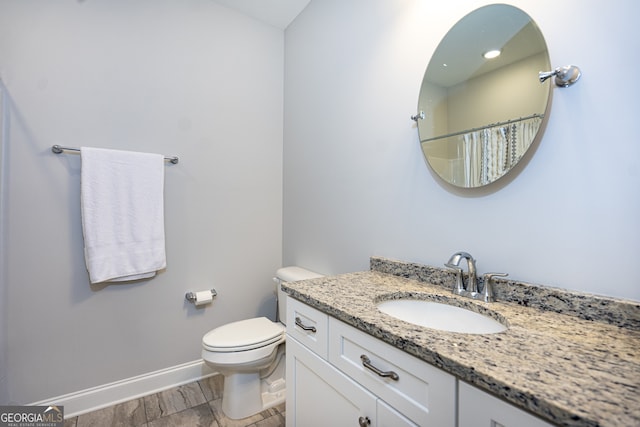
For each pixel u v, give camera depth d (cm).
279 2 201
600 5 77
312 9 197
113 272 159
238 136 211
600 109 77
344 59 168
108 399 165
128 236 163
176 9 187
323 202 186
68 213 155
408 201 132
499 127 99
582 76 80
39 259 149
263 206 222
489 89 101
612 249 76
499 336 68
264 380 176
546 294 86
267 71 224
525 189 93
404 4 133
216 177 202
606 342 65
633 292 73
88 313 160
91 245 153
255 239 218
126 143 170
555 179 86
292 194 218
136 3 174
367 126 153
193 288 193
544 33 88
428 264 123
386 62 142
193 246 193
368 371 80
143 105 175
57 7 153
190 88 192
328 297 100
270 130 225
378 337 75
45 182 150
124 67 170
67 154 155
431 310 104
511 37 96
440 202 118
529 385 49
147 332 177
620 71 74
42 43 149
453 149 112
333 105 177
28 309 146
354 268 162
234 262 209
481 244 105
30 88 146
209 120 199
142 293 176
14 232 143
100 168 157
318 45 190
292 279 184
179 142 188
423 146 123
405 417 69
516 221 95
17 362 144
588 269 80
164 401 169
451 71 113
